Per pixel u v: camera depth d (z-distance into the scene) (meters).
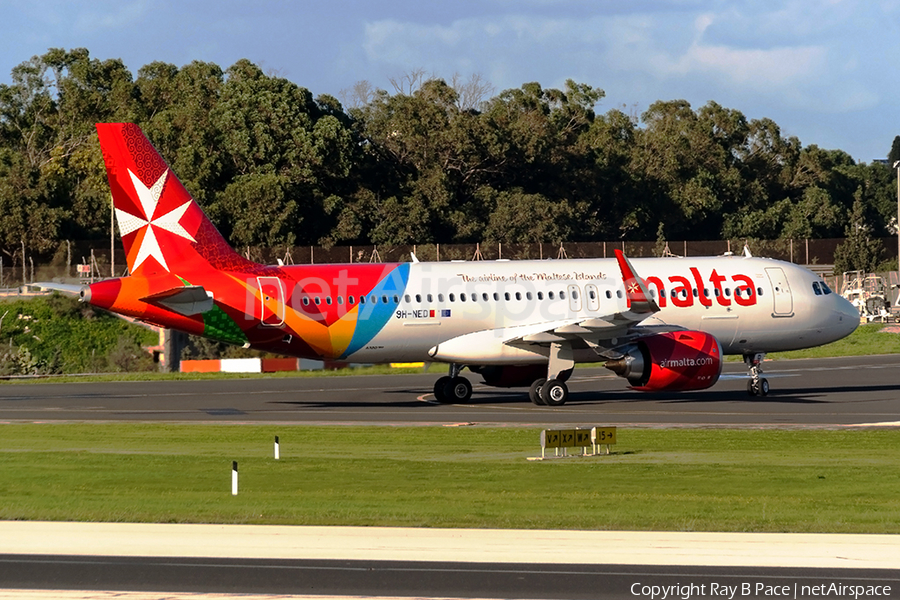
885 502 55.47
